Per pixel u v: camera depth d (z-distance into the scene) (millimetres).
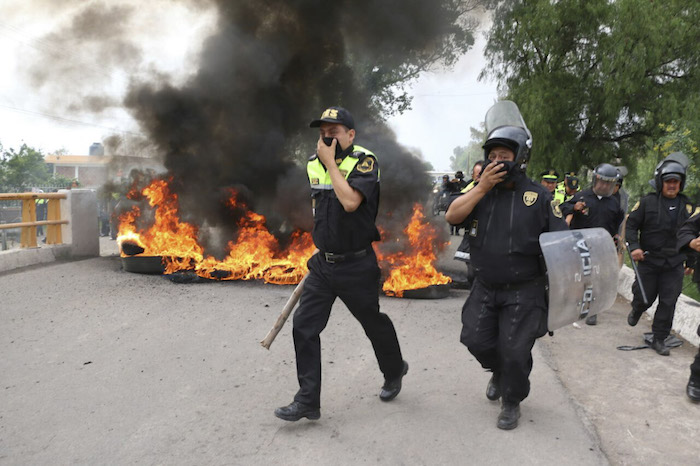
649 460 2896
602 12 16812
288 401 3529
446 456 2824
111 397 3557
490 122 3326
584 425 3232
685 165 4844
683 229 4109
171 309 5785
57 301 6008
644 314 6238
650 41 16641
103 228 15156
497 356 3311
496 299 3193
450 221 3236
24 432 3068
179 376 3936
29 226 8234
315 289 3209
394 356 3416
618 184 5816
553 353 4758
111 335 4867
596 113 17891
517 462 2773
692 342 5195
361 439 3002
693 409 3584
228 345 4641
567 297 3021
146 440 2984
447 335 5066
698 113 16344
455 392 3689
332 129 3082
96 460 2775
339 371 4086
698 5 17391
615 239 5594
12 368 4051
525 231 3068
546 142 17469
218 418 3264
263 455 2828
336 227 3080
